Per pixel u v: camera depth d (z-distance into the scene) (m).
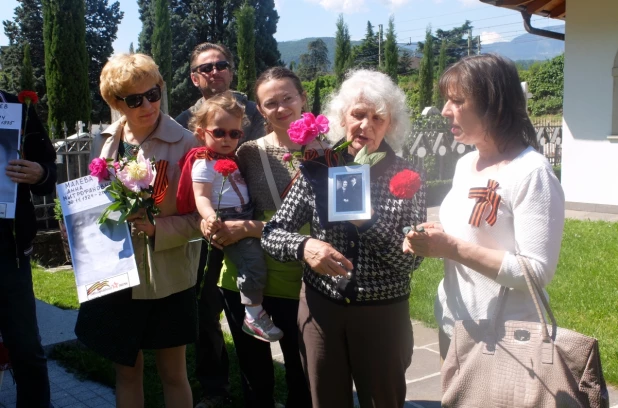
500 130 2.11
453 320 2.27
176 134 3.00
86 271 2.74
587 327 4.49
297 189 2.46
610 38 9.80
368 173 2.25
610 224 8.73
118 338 2.86
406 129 2.51
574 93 10.40
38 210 8.52
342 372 2.41
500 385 1.97
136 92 2.80
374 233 2.27
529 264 1.96
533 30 11.32
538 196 2.01
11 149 2.95
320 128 2.33
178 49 35.69
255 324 2.88
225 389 3.67
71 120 20.06
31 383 3.09
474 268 2.06
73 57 19.89
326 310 2.37
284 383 3.88
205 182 2.92
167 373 3.05
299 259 2.28
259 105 3.02
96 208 2.80
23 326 3.04
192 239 2.92
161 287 2.84
